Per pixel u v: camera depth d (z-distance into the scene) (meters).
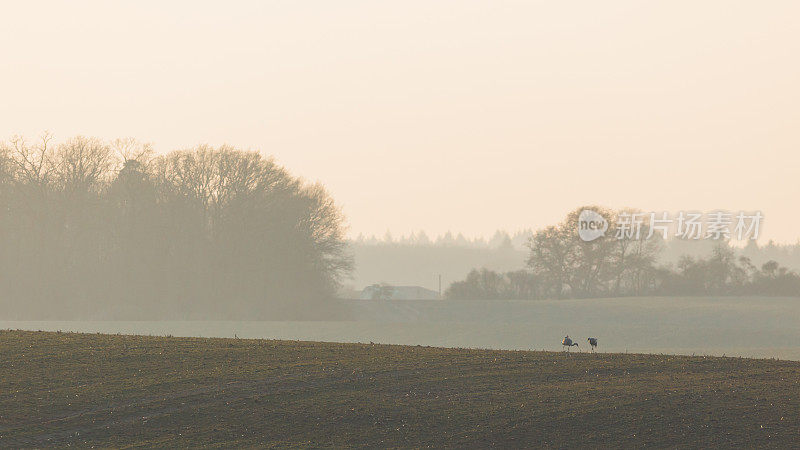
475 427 68.25
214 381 79.88
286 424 69.44
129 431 68.19
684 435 65.69
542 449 64.25
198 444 65.81
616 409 71.00
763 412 69.81
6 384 77.81
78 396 75.19
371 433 67.69
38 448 64.81
